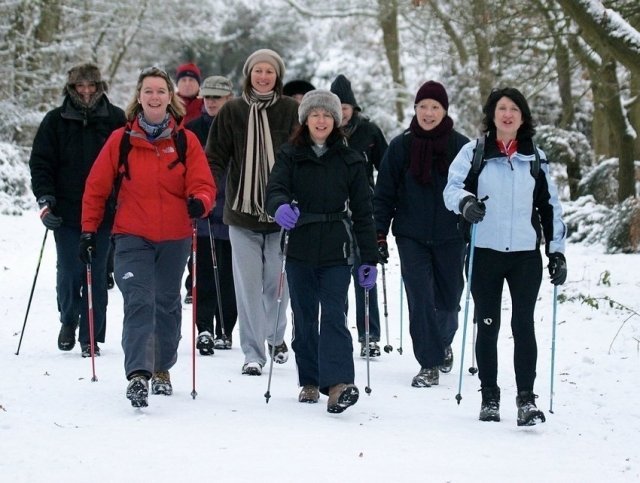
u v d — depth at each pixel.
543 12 63.47
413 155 28.34
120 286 23.83
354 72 129.25
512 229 23.28
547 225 24.02
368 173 34.28
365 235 24.17
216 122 29.53
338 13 126.69
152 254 24.11
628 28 41.75
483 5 66.06
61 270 30.09
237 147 29.25
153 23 126.81
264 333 28.83
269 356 30.84
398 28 123.75
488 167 23.55
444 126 28.48
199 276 32.47
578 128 90.69
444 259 28.64
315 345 24.64
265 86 29.31
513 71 84.56
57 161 29.98
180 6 134.75
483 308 23.53
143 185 24.02
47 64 108.12
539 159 23.64
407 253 28.34
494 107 23.58
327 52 138.12
